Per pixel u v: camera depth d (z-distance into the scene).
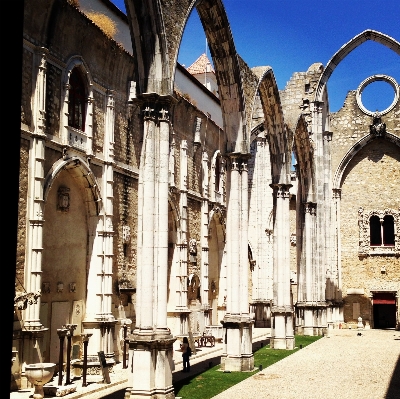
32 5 18.27
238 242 21.78
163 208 15.51
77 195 22.31
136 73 16.05
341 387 17.75
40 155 18.53
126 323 23.00
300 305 36.53
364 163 43.69
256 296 44.31
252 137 40.03
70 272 21.69
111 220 23.39
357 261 42.94
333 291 41.78
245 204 22.31
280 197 30.00
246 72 23.56
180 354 26.31
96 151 22.89
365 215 43.03
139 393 14.29
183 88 37.09
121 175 25.08
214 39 21.86
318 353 26.92
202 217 35.84
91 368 20.38
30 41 18.39
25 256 17.97
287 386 17.80
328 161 42.75
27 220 18.11
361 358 25.08
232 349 21.11
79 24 21.09
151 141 15.66
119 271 24.56
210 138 37.91
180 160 32.56
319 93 39.38
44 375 15.66
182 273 31.27
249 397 15.95
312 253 36.88
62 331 17.41
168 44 16.11
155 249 15.30
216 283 39.72
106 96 23.86
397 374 20.53
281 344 28.88
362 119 43.56
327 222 41.81
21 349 17.45
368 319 42.06
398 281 41.66
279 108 29.08
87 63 22.31
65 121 20.47
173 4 16.59
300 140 36.09
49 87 19.66
